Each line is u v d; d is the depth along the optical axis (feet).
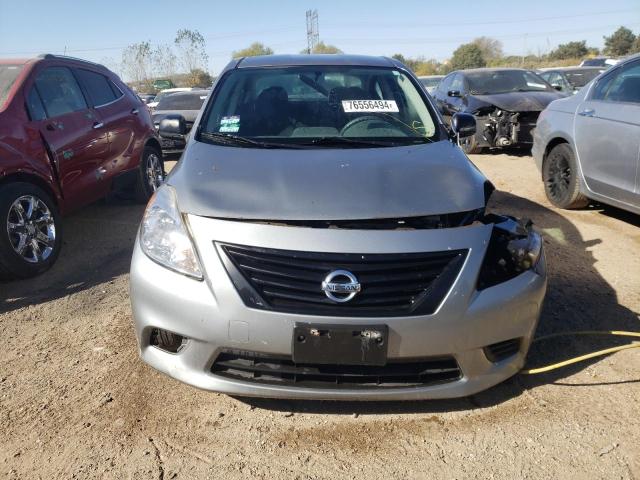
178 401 8.76
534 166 27.40
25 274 13.30
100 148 17.12
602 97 17.20
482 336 7.69
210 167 9.21
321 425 8.23
